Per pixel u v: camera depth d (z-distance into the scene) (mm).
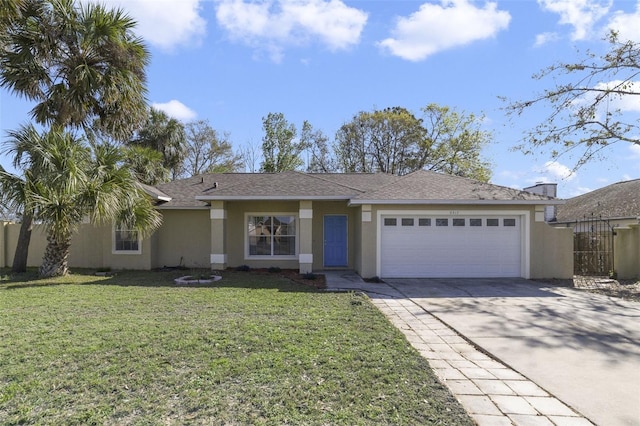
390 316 7844
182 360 4922
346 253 15859
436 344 6020
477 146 33500
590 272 14539
